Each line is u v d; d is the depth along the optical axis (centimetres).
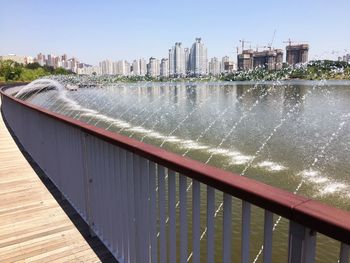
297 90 2831
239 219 427
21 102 607
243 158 959
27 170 496
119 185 224
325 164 862
